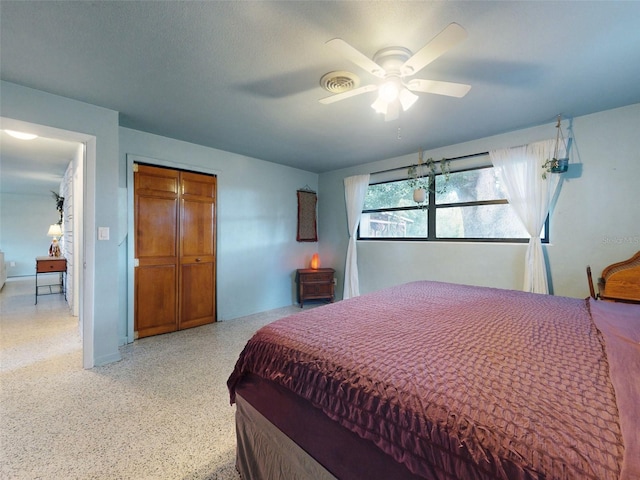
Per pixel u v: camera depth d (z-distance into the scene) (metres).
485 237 3.31
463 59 1.80
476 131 3.04
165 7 1.41
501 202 3.19
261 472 1.27
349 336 1.20
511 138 3.05
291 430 1.14
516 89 2.17
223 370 2.53
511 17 1.46
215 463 1.52
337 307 1.67
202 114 2.66
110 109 2.57
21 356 2.73
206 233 3.78
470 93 2.23
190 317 3.65
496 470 0.62
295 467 1.11
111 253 2.64
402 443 0.77
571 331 1.26
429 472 0.72
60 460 1.51
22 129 2.18
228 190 3.97
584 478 0.54
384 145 3.54
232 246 4.05
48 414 1.88
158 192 3.34
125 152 3.06
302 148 3.69
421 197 3.59
